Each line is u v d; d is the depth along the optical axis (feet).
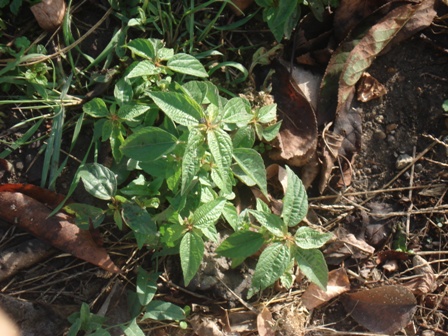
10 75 1.89
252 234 1.73
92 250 1.80
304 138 1.97
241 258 1.82
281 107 2.01
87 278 1.86
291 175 1.71
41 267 1.85
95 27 1.95
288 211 1.69
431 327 1.98
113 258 1.88
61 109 1.88
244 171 1.73
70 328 1.73
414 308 1.91
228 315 1.88
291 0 1.95
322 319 1.97
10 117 1.90
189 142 1.56
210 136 1.59
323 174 2.01
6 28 1.94
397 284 1.99
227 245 1.73
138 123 1.82
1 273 1.79
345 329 1.96
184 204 1.66
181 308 1.82
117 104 1.88
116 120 1.76
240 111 1.69
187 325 1.86
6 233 1.83
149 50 1.82
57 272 1.85
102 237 1.86
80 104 1.92
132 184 1.76
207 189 1.75
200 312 1.87
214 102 1.73
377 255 2.02
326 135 2.02
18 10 1.93
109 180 1.74
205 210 1.65
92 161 1.91
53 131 1.86
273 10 1.97
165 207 1.87
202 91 1.73
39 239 1.83
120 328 1.82
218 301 1.88
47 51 1.95
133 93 1.85
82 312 1.74
